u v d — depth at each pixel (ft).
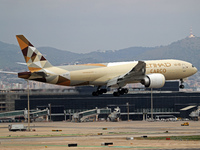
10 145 580.71
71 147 546.26
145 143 588.09
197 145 563.07
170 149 521.65
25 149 531.09
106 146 554.46
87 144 579.48
